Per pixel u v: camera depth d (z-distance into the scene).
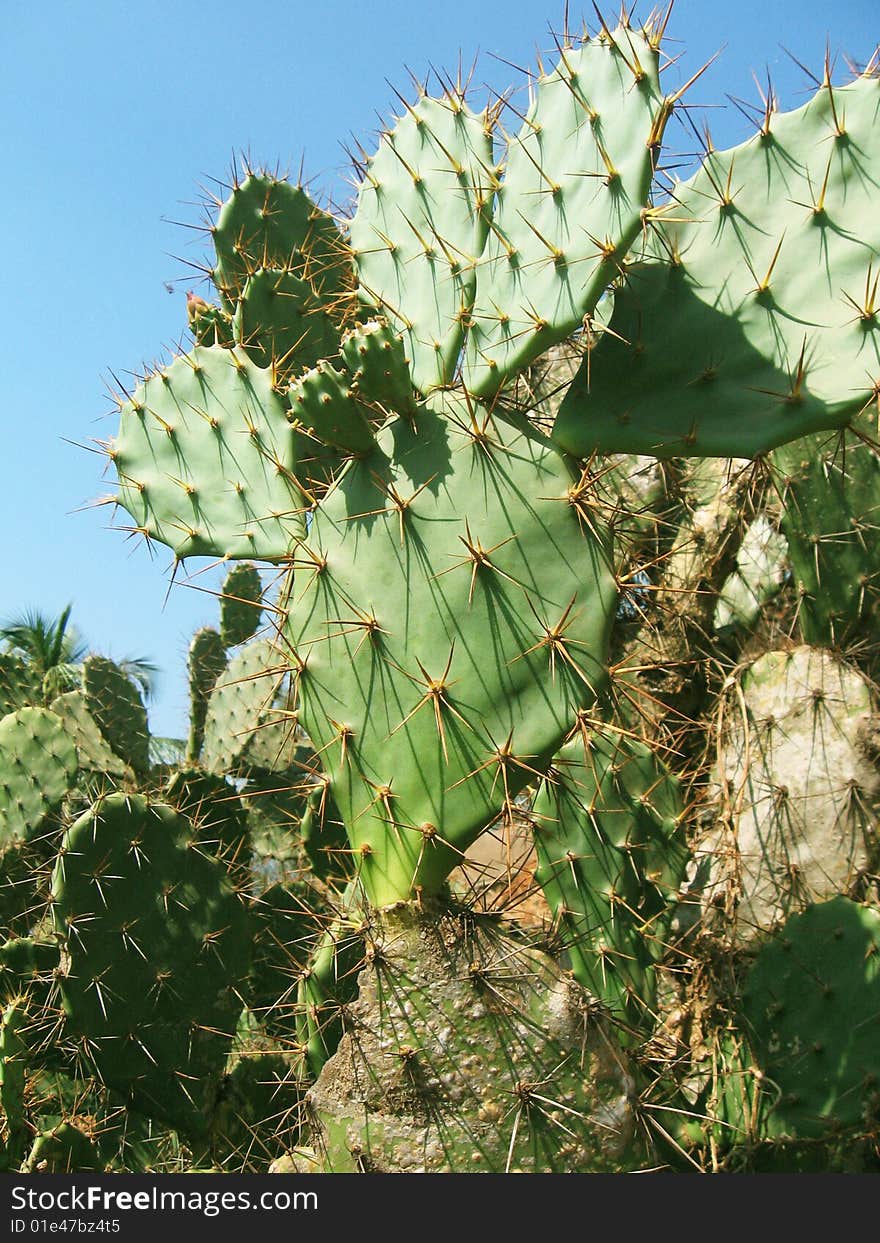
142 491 1.26
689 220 1.04
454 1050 0.96
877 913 1.28
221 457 1.23
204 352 1.26
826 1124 1.23
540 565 1.01
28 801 1.81
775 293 1.01
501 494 1.03
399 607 1.03
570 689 0.99
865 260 0.99
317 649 1.05
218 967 1.37
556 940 1.03
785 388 0.99
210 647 2.29
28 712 1.85
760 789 1.49
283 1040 1.34
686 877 1.39
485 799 0.99
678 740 1.63
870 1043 1.24
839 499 1.57
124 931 1.33
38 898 1.81
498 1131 0.95
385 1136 0.96
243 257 1.48
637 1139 1.02
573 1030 0.98
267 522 1.19
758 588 1.76
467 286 1.12
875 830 1.44
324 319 1.41
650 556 1.69
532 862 1.27
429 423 1.07
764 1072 1.26
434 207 1.17
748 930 1.41
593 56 1.03
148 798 1.40
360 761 1.02
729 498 1.73
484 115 1.18
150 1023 1.33
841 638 1.59
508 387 1.22
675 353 1.02
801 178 1.03
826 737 1.48
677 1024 1.35
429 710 1.01
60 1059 1.42
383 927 1.00
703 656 1.74
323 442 1.15
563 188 1.03
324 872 1.48
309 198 1.51
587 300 0.99
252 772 1.91
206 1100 1.35
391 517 1.05
